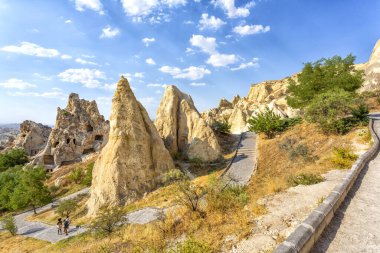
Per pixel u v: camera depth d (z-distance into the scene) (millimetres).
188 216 12188
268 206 10844
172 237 10906
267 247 7852
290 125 39250
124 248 11734
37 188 37781
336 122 26844
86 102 72812
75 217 29234
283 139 34156
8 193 43688
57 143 66000
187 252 8031
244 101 93375
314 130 30688
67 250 17000
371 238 7074
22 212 40344
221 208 11914
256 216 10195
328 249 6754
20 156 71938
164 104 41562
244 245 8320
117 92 32250
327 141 25828
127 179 28203
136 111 31594
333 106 27812
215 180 14883
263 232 8844
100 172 29406
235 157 34719
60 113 69188
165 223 12180
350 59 39000
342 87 34719
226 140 43125
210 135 35656
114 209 19828
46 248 20828
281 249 5867
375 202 9328
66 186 47688
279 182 14625
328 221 8047
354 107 31609
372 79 54844
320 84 37000
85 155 63250
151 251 9984
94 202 28141
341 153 16453
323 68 39125
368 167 13664
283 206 10555
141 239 12141
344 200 9750
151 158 31188
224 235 9336
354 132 24828
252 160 32688
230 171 29531
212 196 12789
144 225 16484
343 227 7789
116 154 28828
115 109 31156
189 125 39500
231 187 14734
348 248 6730
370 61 58625
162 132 39438
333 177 13297
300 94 38844
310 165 18297
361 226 7750
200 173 30922
